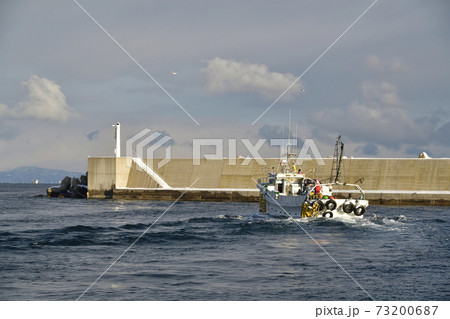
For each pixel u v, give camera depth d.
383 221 51.50
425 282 27.61
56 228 48.59
